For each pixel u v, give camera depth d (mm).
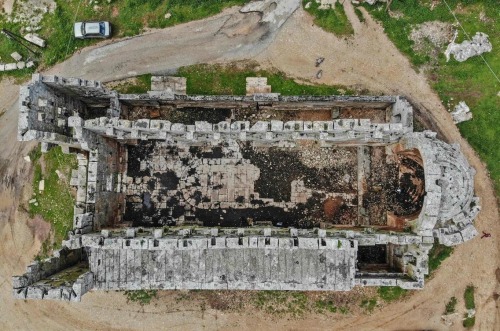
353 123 18766
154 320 23609
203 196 23078
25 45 24672
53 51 24656
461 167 18594
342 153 23031
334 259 19906
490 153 23578
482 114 23734
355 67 24234
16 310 23922
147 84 24516
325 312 23312
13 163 24359
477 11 24047
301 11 24531
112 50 24609
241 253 20031
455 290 23141
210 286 19953
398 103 21938
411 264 19797
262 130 19375
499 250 23219
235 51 24484
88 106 23094
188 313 23609
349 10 24359
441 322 23109
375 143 22094
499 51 23844
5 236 24125
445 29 24031
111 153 21828
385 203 22688
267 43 24484
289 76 24344
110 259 19781
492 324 23094
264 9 24562
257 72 24391
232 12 24594
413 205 22484
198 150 23219
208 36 24562
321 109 23812
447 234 18750
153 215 23000
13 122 24531
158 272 19922
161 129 19141
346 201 22891
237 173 23141
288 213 22953
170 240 18484
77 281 17547
